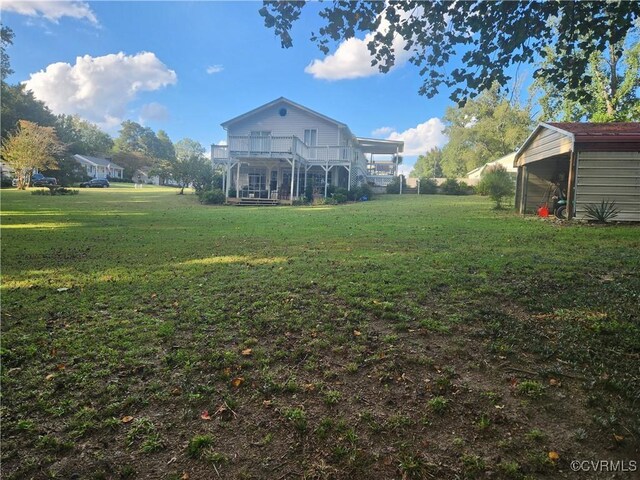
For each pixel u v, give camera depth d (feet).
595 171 34.09
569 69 15.47
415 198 81.35
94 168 203.62
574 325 10.61
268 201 73.97
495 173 53.62
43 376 8.93
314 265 19.44
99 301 14.44
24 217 47.85
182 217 48.47
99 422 7.25
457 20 15.61
